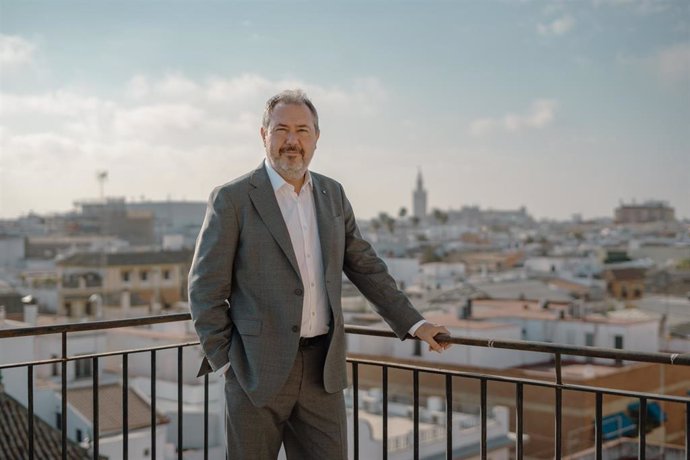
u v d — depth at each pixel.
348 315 32.00
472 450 21.50
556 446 2.65
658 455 23.38
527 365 32.88
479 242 118.19
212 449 22.16
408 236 124.12
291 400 2.70
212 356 2.61
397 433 21.36
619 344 35.41
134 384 26.03
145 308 59.31
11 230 91.75
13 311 38.78
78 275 60.84
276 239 2.64
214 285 2.62
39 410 20.33
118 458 17.98
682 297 54.56
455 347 32.44
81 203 95.88
